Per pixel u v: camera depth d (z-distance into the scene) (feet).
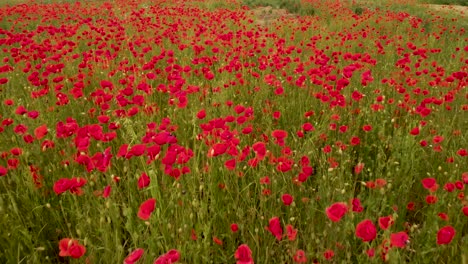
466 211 7.08
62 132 9.22
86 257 7.30
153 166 8.50
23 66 21.79
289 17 47.47
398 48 24.75
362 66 19.71
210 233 8.42
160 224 7.68
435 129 13.43
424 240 8.38
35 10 44.73
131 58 22.85
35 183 9.05
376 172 10.55
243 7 46.93
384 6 55.62
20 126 9.87
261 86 17.33
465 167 10.66
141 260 7.08
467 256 6.94
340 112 14.66
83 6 51.78
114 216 7.70
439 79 16.83
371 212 8.61
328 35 31.01
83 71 21.01
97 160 7.97
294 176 9.53
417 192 10.75
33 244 8.02
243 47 25.61
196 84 18.42
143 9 45.60
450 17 46.26
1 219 7.98
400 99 16.22
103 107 12.01
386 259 6.16
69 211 8.70
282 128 14.30
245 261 5.02
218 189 9.51
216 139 10.27
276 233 6.14
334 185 9.37
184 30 31.55
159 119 13.43
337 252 7.27
